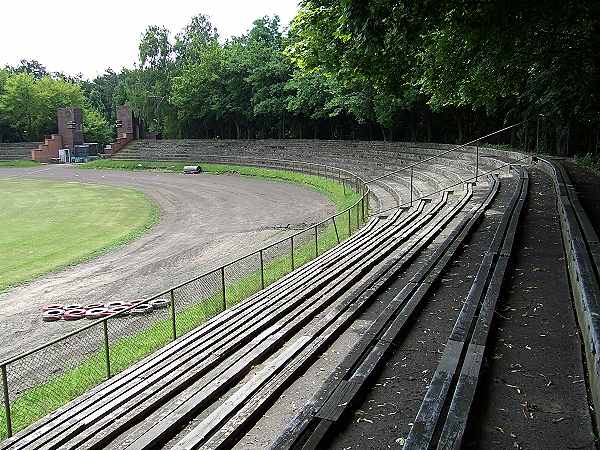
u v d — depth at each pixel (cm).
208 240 2384
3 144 8375
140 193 4262
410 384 544
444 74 1797
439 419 424
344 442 446
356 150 4788
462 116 4156
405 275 1038
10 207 3600
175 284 1677
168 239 2452
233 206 3419
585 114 1966
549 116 2164
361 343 639
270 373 642
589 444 413
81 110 8669
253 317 1012
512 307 723
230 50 6856
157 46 8775
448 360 532
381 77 1589
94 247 2311
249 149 6112
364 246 1491
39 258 2117
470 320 644
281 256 1914
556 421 449
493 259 936
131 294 1592
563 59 1708
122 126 7925
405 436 450
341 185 3809
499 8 1220
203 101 6931
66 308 1441
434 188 2591
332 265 1322
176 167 6188
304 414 474
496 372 541
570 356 570
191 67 7081
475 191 2020
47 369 1037
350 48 1509
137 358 1005
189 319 1220
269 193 3947
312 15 1538
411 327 704
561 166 2105
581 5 1258
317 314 908
